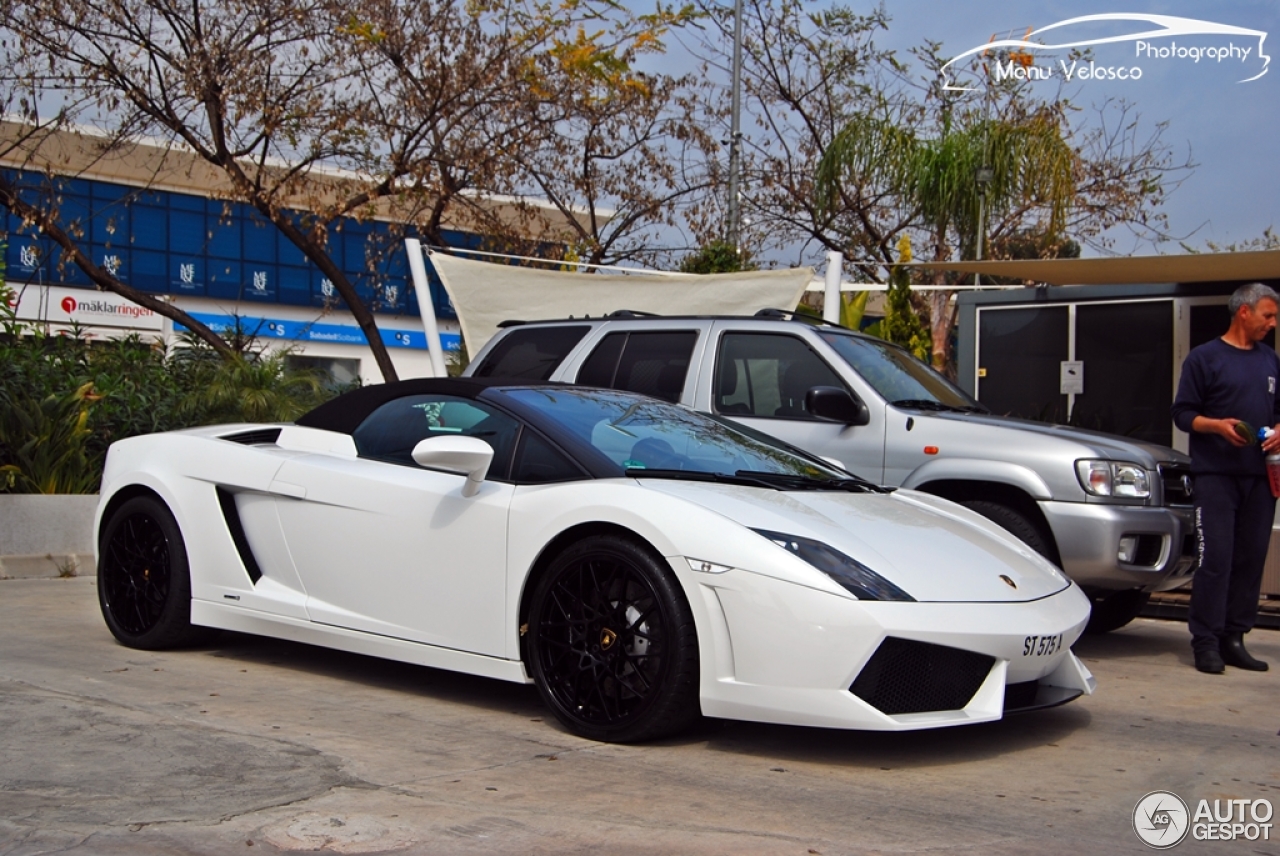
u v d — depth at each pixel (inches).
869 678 144.9
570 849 115.3
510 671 166.9
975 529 182.2
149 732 151.7
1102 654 247.1
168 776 133.3
